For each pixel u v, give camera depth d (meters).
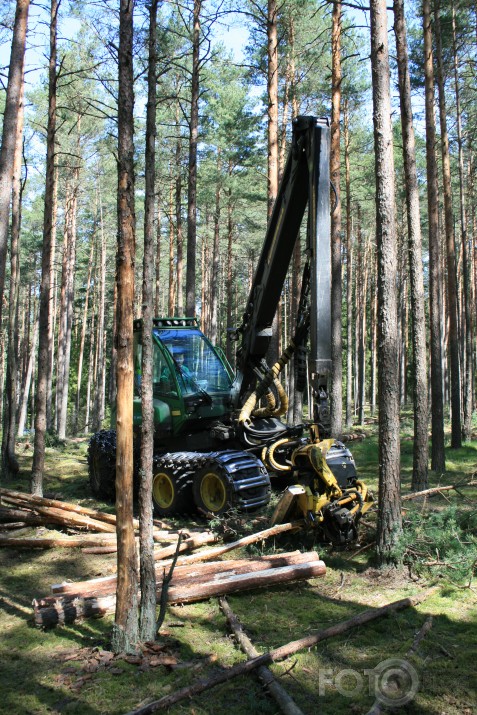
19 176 13.37
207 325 34.88
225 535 7.26
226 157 25.94
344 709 3.79
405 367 35.47
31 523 8.25
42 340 9.45
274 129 13.05
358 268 30.22
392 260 6.60
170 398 9.18
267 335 8.64
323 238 6.89
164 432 9.14
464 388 20.06
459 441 16.41
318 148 6.96
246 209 30.83
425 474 10.48
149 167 5.11
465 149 23.00
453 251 16.11
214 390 9.44
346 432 21.36
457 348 16.39
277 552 6.87
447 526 6.75
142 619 4.65
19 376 40.53
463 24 16.86
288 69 19.73
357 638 4.74
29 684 4.14
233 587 5.61
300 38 18.64
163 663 4.33
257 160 24.69
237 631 4.79
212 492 8.05
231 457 7.86
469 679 4.12
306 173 7.25
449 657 4.43
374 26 6.71
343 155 25.05
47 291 9.52
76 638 4.84
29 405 43.25
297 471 7.23
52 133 9.71
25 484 11.77
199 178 23.56
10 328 12.77
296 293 19.16
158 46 12.54
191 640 4.74
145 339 4.85
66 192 25.89
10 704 3.88
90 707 3.83
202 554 6.53
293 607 5.43
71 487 11.49
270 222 7.97
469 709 3.77
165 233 36.22
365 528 7.47
